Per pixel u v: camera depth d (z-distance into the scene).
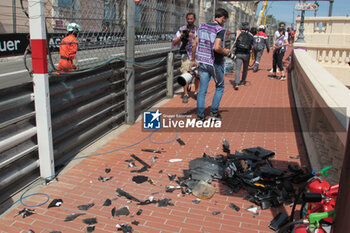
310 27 14.63
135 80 6.27
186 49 7.50
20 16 8.59
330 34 13.75
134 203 3.36
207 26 5.88
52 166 3.80
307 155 4.65
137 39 6.38
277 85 10.57
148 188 3.68
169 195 3.54
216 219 3.12
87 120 4.63
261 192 3.58
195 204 3.38
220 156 4.55
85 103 4.61
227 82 10.93
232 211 3.27
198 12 9.12
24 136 3.44
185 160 4.47
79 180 3.83
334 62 13.20
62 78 4.12
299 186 3.75
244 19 18.81
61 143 4.18
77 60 4.52
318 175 2.49
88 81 4.58
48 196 3.46
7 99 3.21
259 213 3.24
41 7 3.32
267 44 13.29
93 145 4.95
